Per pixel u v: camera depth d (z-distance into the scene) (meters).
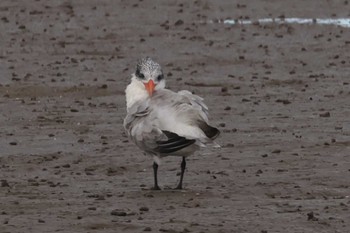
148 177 14.91
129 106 13.95
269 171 15.07
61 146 17.31
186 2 35.31
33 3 35.12
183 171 13.84
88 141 17.66
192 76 24.92
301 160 15.81
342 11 33.75
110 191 13.88
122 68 25.97
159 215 12.19
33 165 15.90
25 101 21.77
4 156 16.59
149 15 33.44
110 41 29.86
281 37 30.08
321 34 30.39
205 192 13.64
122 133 18.30
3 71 25.45
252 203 12.88
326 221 11.88
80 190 13.98
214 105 21.14
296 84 23.78
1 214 12.33
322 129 18.45
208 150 16.62
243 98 21.91
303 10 33.84
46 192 13.83
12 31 31.14
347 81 24.02
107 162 16.00
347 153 16.31
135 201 13.08
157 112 13.31
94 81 24.14
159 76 14.03
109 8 34.38
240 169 15.27
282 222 11.82
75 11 33.97
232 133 18.16
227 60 27.09
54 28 31.69
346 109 20.55
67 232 11.40
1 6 34.78
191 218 12.02
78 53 28.09
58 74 24.97
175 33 30.84
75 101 21.75
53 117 19.95
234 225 11.67
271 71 25.58
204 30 31.30
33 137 18.06
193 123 13.14
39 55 27.70
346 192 13.62
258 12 33.78
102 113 20.33
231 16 33.31
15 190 13.99
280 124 19.00
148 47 28.95
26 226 11.67
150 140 13.31
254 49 28.53
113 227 11.60
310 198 13.25
